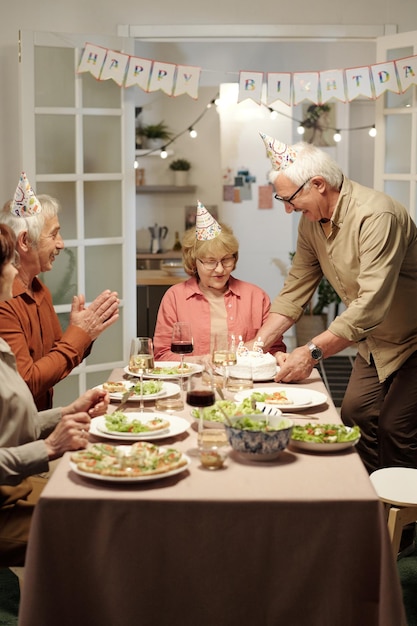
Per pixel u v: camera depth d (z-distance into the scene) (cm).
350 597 185
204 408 235
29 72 446
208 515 182
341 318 289
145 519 182
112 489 187
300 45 561
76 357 289
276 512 182
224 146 809
